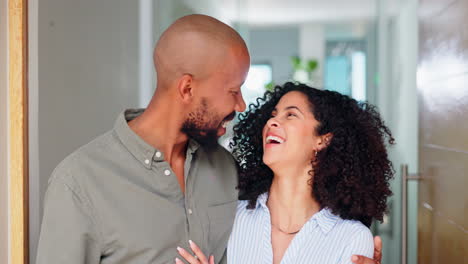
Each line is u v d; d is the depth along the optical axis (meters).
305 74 7.95
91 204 1.03
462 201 1.28
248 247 1.19
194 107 1.10
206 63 1.06
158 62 1.09
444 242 1.43
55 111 1.53
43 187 1.44
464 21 1.26
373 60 3.66
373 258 1.20
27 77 1.17
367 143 1.20
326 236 1.15
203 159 1.22
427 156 1.61
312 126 1.16
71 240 1.00
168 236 1.10
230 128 2.59
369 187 1.20
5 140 1.15
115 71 2.11
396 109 3.08
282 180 1.17
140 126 1.13
